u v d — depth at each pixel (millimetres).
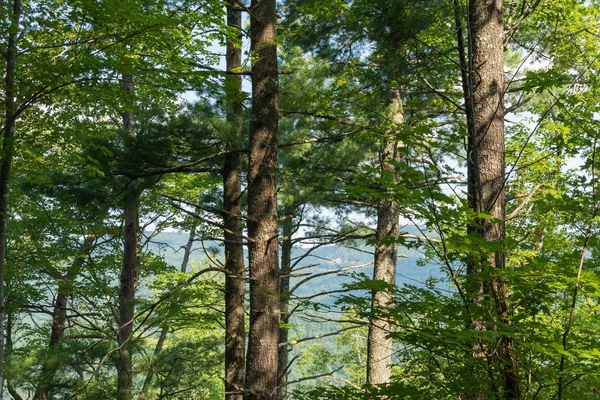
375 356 11508
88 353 11211
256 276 8227
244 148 9148
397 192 4414
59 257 15219
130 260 14023
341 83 10727
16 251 14398
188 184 16328
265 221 8328
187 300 12648
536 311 4426
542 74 4887
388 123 9133
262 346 8062
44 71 7609
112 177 9586
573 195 4484
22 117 9281
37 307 15625
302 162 11797
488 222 5852
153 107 9594
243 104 9695
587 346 3846
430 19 7562
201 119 9094
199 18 8336
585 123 4812
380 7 7535
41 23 7754
